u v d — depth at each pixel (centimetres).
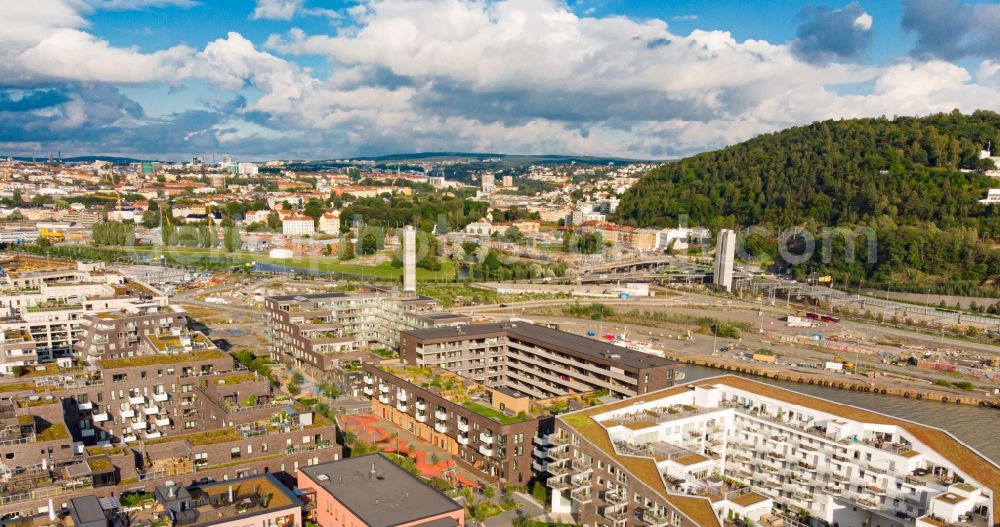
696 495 14425
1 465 14125
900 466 15962
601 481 15875
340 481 14288
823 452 17262
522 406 19575
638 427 17112
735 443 18938
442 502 13475
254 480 14238
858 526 16525
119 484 14150
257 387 19650
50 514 12025
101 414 19862
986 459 15512
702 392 19225
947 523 13775
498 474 19050
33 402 16888
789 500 17662
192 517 12438
